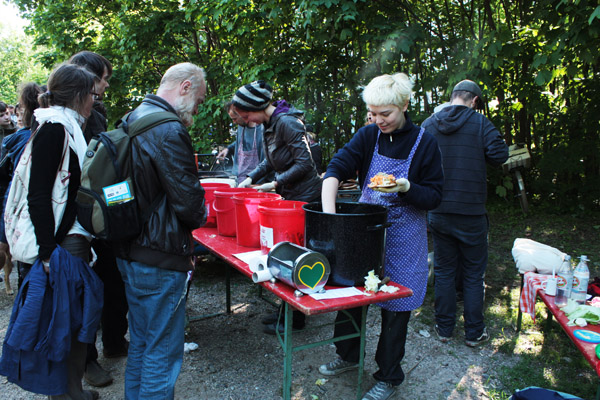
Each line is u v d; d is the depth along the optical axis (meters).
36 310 1.95
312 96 7.48
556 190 7.00
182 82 2.02
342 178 2.31
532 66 5.30
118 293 2.85
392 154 2.21
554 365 2.85
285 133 2.99
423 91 6.78
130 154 1.83
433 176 2.17
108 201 1.81
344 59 7.07
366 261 1.93
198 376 2.78
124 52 8.55
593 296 2.74
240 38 7.32
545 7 5.58
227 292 3.66
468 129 3.01
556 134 7.18
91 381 2.61
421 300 2.33
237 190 3.00
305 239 2.03
